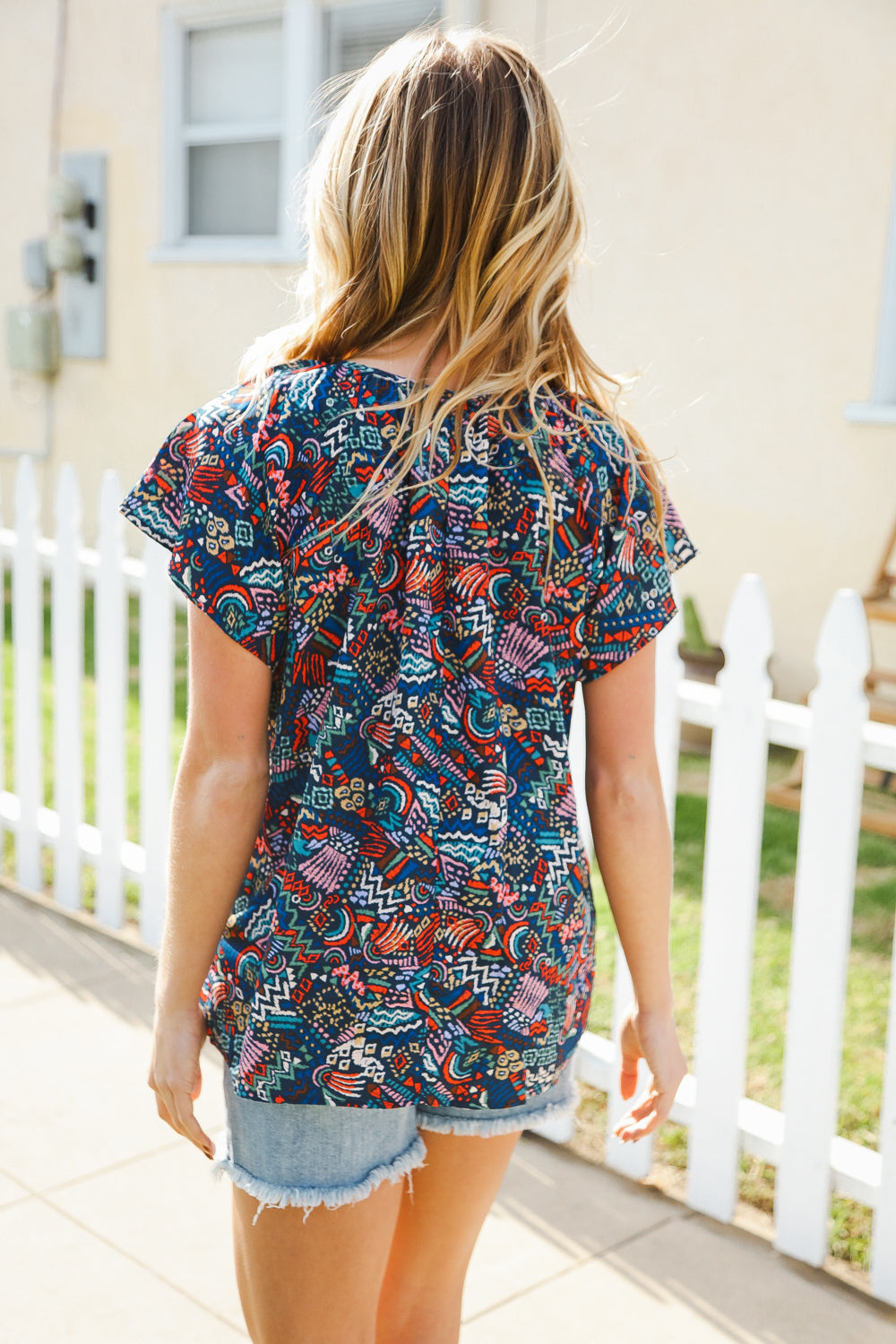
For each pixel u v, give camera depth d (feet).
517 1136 4.69
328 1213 4.27
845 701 7.52
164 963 4.27
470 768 4.02
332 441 3.96
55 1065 9.92
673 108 20.70
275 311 25.99
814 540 20.35
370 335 4.25
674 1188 8.72
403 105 4.15
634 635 4.27
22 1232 7.94
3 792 13.88
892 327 19.24
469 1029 4.09
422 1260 4.88
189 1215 8.19
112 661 11.87
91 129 28.35
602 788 4.43
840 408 19.81
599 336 21.98
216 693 4.03
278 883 4.05
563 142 4.28
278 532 3.95
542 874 4.13
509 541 4.04
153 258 27.61
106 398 29.22
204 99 26.78
